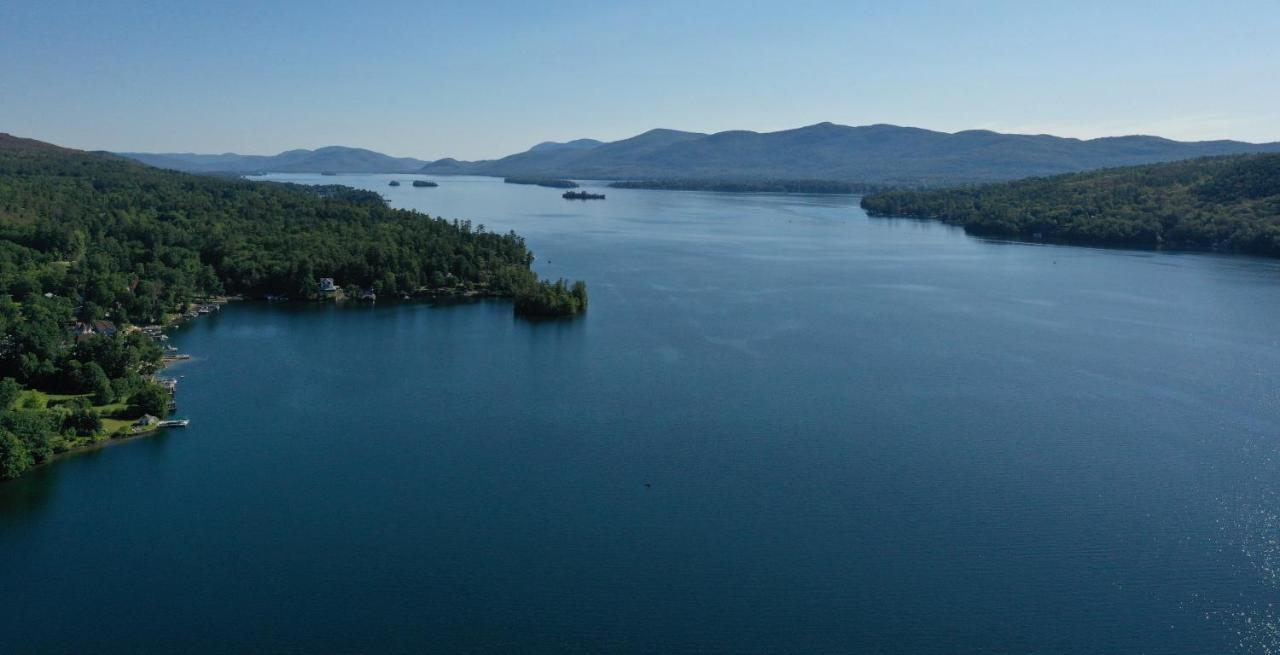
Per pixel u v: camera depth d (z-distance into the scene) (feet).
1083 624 287.28
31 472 389.60
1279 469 396.57
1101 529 344.49
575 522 350.02
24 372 479.41
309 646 275.80
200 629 283.18
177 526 344.49
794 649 275.59
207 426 445.37
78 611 291.58
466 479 386.93
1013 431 442.09
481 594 302.45
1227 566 319.27
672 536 339.77
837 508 361.71
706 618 290.15
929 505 364.38
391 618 289.33
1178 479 386.93
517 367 554.87
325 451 416.05
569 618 289.74
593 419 460.14
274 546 331.16
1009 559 323.98
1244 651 274.16
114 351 502.79
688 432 442.50
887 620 289.12
